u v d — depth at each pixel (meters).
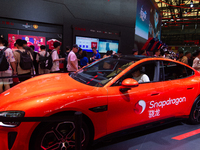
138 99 2.03
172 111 2.41
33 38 6.29
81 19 7.42
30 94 1.74
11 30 5.83
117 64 2.40
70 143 1.71
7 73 3.49
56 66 4.65
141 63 2.29
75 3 7.10
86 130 1.72
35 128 1.50
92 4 7.68
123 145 2.14
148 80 2.27
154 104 2.19
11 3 5.60
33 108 1.47
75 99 1.64
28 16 5.98
